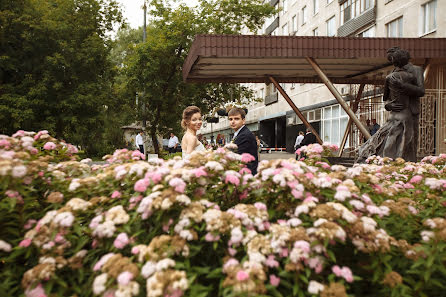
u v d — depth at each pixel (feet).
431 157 18.86
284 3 117.91
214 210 7.40
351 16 78.84
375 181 10.38
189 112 15.17
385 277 6.95
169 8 73.00
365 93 59.26
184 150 15.10
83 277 7.30
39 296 6.49
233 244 7.22
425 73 37.45
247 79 50.19
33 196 9.34
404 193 11.91
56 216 7.24
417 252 7.47
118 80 120.47
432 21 57.06
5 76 65.05
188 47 70.79
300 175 8.70
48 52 67.15
